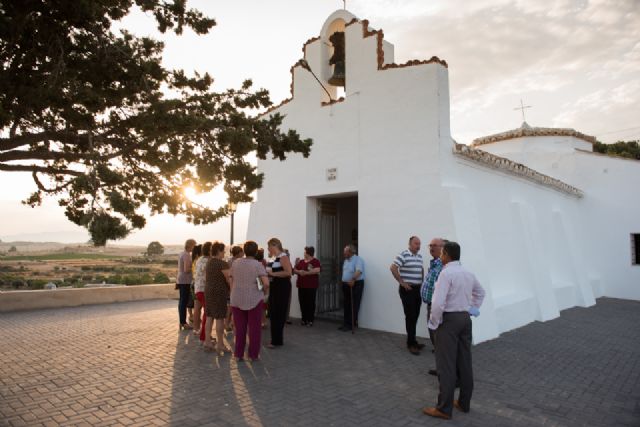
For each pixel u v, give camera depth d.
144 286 14.19
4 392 4.98
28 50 4.75
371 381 5.52
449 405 4.38
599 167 16.33
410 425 4.20
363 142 9.38
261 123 6.25
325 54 10.61
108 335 8.20
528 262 10.50
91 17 4.67
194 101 5.98
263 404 4.66
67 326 9.15
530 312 10.07
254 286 6.41
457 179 8.70
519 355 7.00
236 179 6.00
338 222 11.30
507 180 10.94
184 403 4.66
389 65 9.05
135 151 5.75
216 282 6.75
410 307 7.05
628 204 15.62
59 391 5.02
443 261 4.80
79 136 5.32
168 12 5.71
